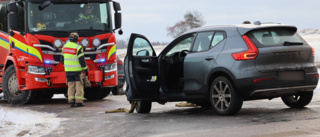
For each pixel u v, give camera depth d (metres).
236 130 7.16
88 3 13.66
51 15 13.40
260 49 8.53
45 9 13.38
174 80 9.98
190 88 9.56
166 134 7.28
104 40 13.73
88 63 13.55
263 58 8.50
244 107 10.70
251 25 8.99
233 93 8.73
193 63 9.48
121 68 17.02
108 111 10.84
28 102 14.55
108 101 14.42
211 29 9.47
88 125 8.72
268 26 8.80
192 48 9.69
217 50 9.09
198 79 9.37
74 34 12.88
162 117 9.49
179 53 9.98
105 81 13.81
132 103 10.60
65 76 13.30
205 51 9.35
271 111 9.44
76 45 12.78
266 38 8.75
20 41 13.50
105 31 13.79
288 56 8.70
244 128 7.30
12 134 7.82
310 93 9.41
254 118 8.38
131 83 9.89
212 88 9.11
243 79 8.52
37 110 11.96
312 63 9.04
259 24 9.04
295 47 8.79
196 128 7.67
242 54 8.59
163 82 9.98
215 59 9.02
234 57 8.69
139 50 10.09
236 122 8.02
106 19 13.86
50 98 16.73
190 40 10.16
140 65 9.97
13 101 14.02
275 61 8.59
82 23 13.56
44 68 13.28
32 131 8.07
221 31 9.21
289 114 8.72
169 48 10.00
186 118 9.06
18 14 13.45
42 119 9.62
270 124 7.53
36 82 13.30
